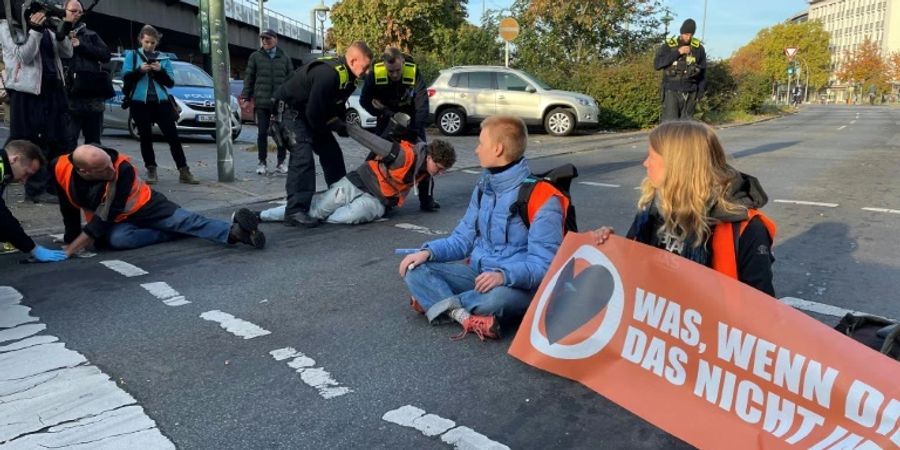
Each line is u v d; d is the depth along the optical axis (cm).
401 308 401
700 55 882
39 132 642
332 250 539
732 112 2638
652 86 1991
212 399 287
